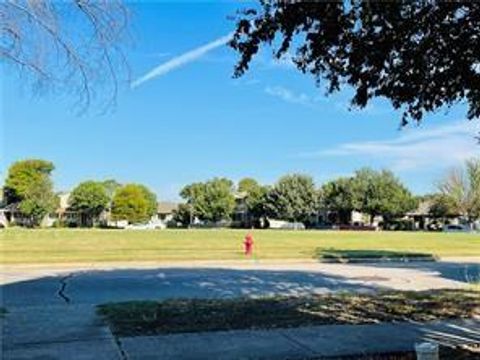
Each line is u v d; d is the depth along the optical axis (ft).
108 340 27.73
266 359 24.76
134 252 93.66
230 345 26.94
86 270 67.92
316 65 22.84
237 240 138.51
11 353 25.41
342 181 339.57
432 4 20.17
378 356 25.38
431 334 29.43
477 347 26.78
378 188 326.85
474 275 63.16
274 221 348.18
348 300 40.14
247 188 407.85
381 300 40.16
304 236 170.91
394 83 22.16
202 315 33.73
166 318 32.78
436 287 51.72
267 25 21.21
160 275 61.93
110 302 39.96
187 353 25.53
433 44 20.84
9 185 339.16
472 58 20.52
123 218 366.63
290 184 341.00
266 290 49.26
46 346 26.61
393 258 89.04
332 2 20.08
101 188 370.73
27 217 347.77
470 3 19.85
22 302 41.83
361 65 21.70
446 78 21.44
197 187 377.30
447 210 311.27
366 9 20.22
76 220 370.53
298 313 34.58
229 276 60.95
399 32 20.57
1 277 59.31
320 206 344.28
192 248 105.81
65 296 45.42
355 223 341.62
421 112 23.62
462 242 140.26
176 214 391.45
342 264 79.36
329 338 28.40
